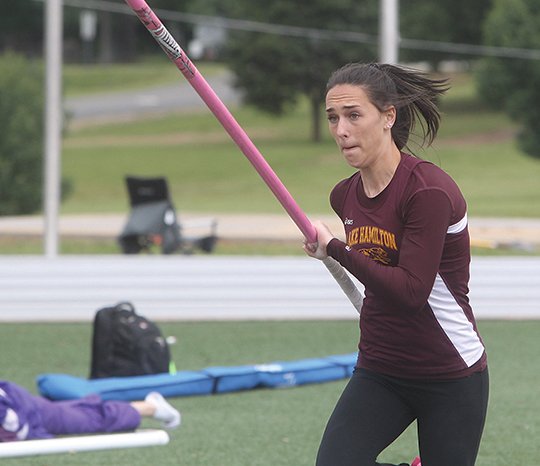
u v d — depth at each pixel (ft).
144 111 441.27
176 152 354.74
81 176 317.01
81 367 79.46
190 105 451.12
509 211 217.36
